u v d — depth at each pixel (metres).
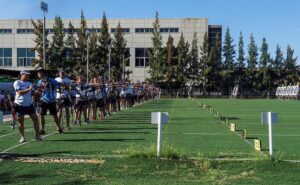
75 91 18.50
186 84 82.44
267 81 85.06
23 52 89.69
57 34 67.12
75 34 86.50
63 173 9.11
